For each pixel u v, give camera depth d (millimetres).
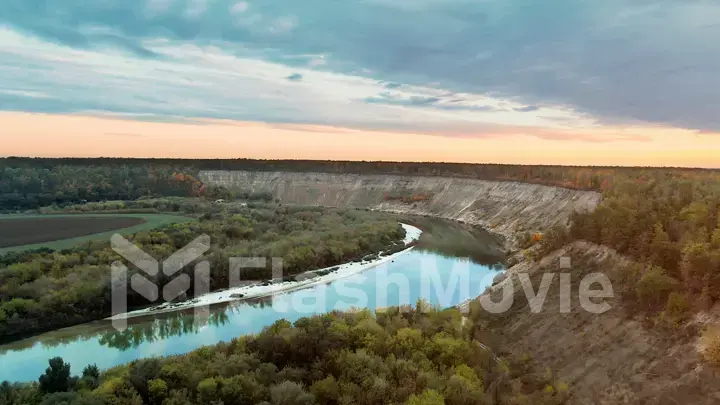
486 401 41562
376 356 46750
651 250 54812
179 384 41750
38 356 57781
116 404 37969
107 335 64875
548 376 46938
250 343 48906
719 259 44750
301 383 41156
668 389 39188
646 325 46906
